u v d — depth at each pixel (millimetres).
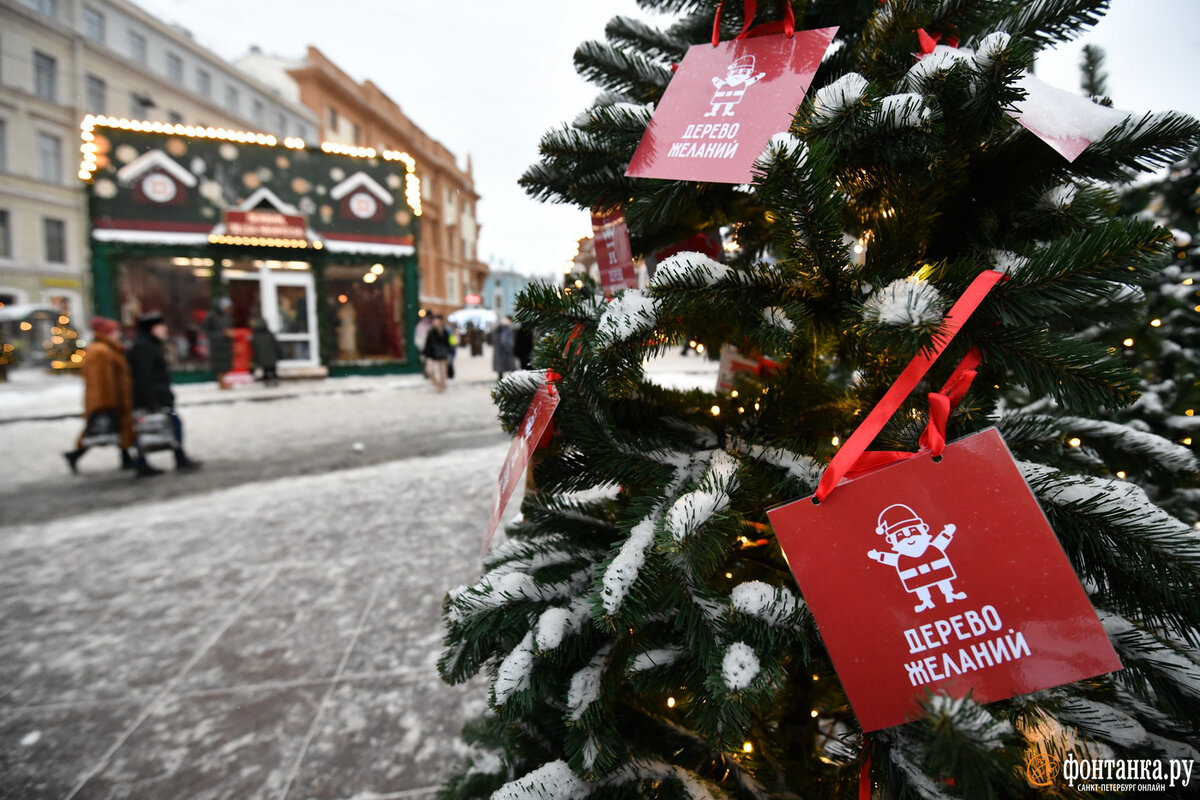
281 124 27906
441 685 2393
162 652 2660
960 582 583
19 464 6680
